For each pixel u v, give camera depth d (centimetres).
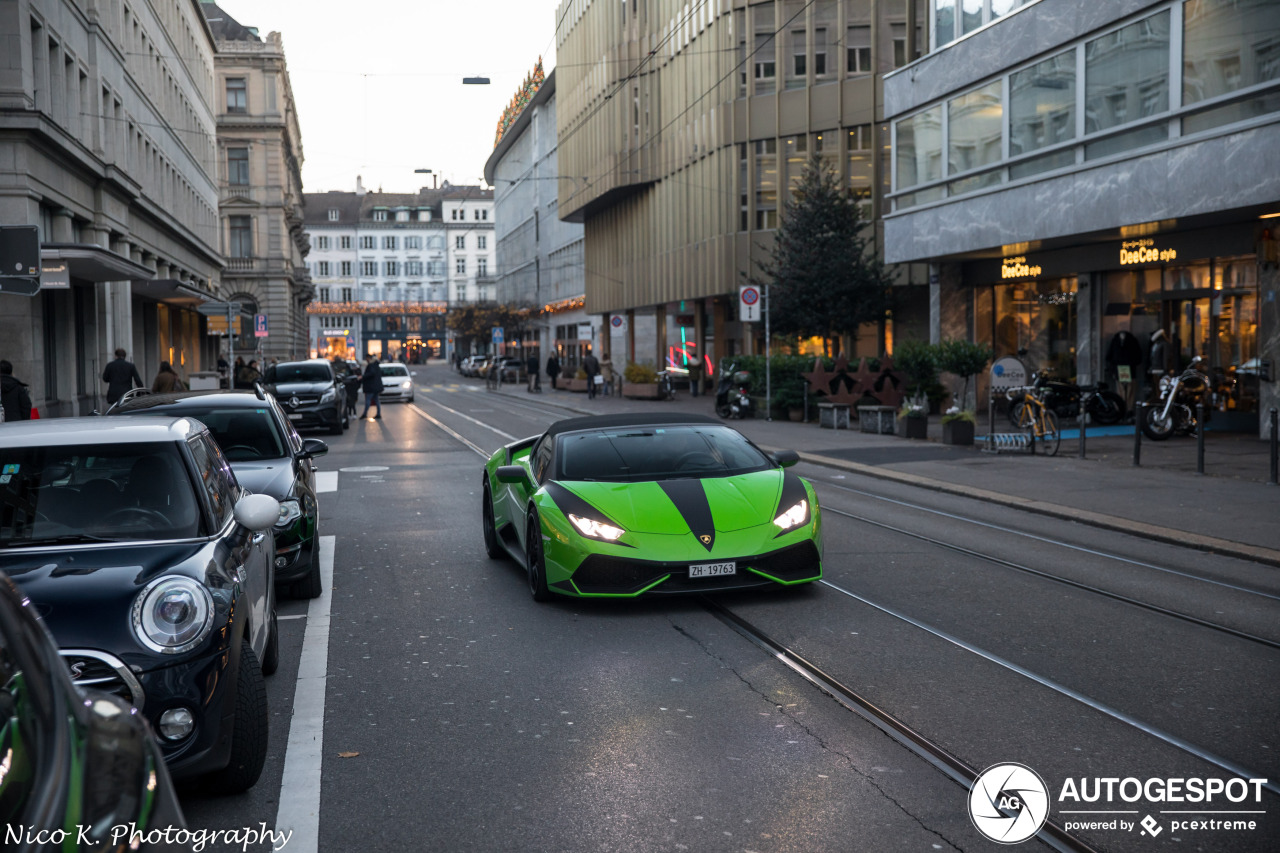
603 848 378
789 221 3244
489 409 3772
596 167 5403
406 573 905
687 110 4338
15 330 2356
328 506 1338
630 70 4881
